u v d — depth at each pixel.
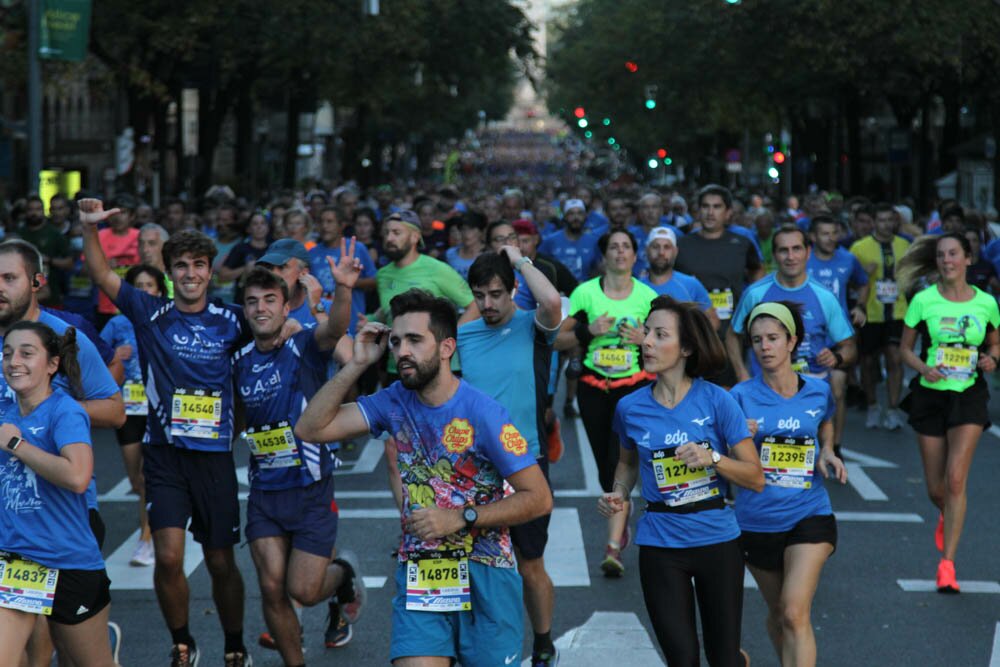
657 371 6.23
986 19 30.67
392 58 40.34
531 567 7.21
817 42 32.69
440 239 19.39
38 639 6.57
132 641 7.98
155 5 30.48
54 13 20.97
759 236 18.81
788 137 55.62
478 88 50.34
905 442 14.38
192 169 38.28
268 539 6.94
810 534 6.73
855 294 15.26
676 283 10.32
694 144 67.44
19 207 20.16
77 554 5.96
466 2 44.53
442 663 5.50
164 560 7.05
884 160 53.09
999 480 12.54
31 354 5.88
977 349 9.01
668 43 38.34
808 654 6.46
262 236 15.88
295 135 44.91
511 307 7.45
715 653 6.13
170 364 7.09
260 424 6.96
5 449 5.80
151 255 10.60
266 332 6.89
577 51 63.53
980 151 35.41
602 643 7.84
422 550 5.46
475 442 5.41
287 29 33.88
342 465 13.32
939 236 9.17
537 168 160.50
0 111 41.19
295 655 7.07
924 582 9.14
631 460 6.55
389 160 106.31
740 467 6.13
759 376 6.96
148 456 7.19
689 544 6.14
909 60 32.41
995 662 7.58
